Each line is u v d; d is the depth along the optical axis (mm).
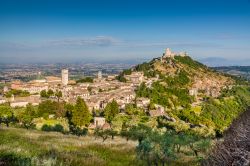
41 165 11734
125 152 21641
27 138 24688
